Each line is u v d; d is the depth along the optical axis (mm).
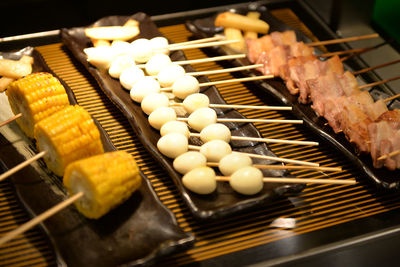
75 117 502
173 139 524
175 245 446
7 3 895
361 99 595
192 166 504
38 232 485
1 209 509
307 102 625
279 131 613
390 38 780
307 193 535
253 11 814
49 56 712
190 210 484
